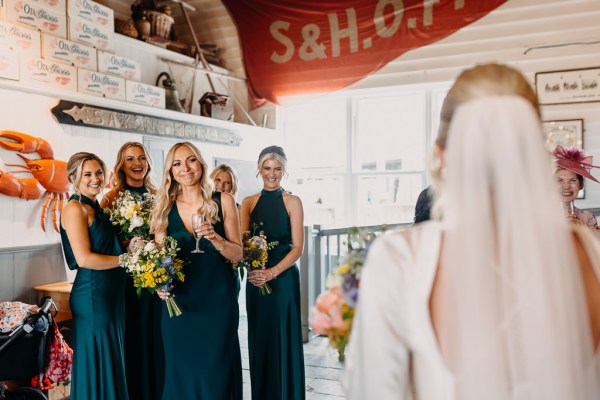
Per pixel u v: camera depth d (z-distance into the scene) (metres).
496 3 5.89
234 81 7.28
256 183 6.90
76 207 2.97
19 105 4.07
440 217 1.05
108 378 3.02
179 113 5.67
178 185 2.95
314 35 6.74
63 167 4.33
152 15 6.01
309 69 6.80
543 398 0.86
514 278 0.89
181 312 2.81
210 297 2.85
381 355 0.96
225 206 2.96
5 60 3.92
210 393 2.80
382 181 6.93
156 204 2.93
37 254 4.26
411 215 6.78
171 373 2.83
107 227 3.10
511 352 0.88
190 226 2.90
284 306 3.29
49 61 4.29
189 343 2.81
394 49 6.38
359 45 6.53
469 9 6.01
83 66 4.63
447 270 0.92
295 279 3.37
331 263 6.11
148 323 3.26
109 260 2.99
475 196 0.93
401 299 0.95
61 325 4.32
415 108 6.74
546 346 0.86
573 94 5.62
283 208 3.39
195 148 2.87
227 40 7.27
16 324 3.21
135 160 3.42
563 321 0.88
